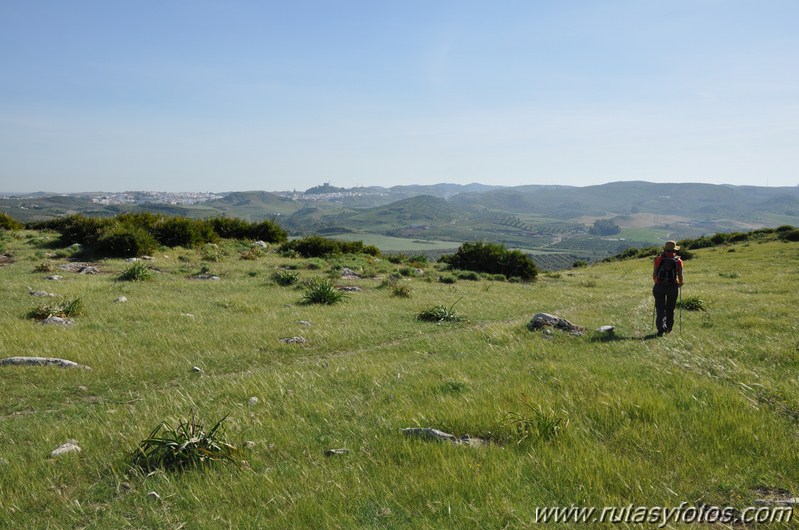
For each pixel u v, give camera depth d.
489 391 8.00
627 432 6.08
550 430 6.09
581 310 19.19
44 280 20.95
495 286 29.23
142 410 7.73
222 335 13.27
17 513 4.78
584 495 4.62
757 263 41.41
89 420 7.37
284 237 43.16
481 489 4.79
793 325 13.66
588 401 7.25
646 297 23.59
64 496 5.12
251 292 21.33
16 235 34.56
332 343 13.12
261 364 11.19
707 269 40.59
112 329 13.45
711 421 6.26
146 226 35.09
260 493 4.94
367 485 5.00
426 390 8.44
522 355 11.27
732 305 18.69
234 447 5.89
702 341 11.99
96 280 22.03
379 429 6.68
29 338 11.55
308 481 5.15
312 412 7.56
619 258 74.06
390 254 44.34
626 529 4.16
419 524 4.27
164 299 18.50
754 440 5.71
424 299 21.70
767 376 8.54
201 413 7.42
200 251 33.12
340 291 22.84
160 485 5.23
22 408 8.06
